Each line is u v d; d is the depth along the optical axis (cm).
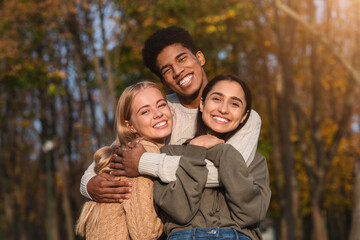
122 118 354
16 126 2241
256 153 341
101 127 1634
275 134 1756
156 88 355
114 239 317
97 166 340
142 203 311
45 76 1723
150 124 345
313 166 1597
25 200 2534
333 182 2080
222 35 1527
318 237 1526
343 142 1869
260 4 1515
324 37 1248
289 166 1462
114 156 333
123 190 318
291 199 1455
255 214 295
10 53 1648
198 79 373
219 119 329
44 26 1680
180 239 297
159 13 1434
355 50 1448
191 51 380
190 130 374
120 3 1486
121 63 1591
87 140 1673
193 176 297
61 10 1606
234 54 1661
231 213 304
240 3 1461
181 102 388
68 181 2172
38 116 2059
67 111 2102
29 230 2914
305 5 1495
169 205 298
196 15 1483
